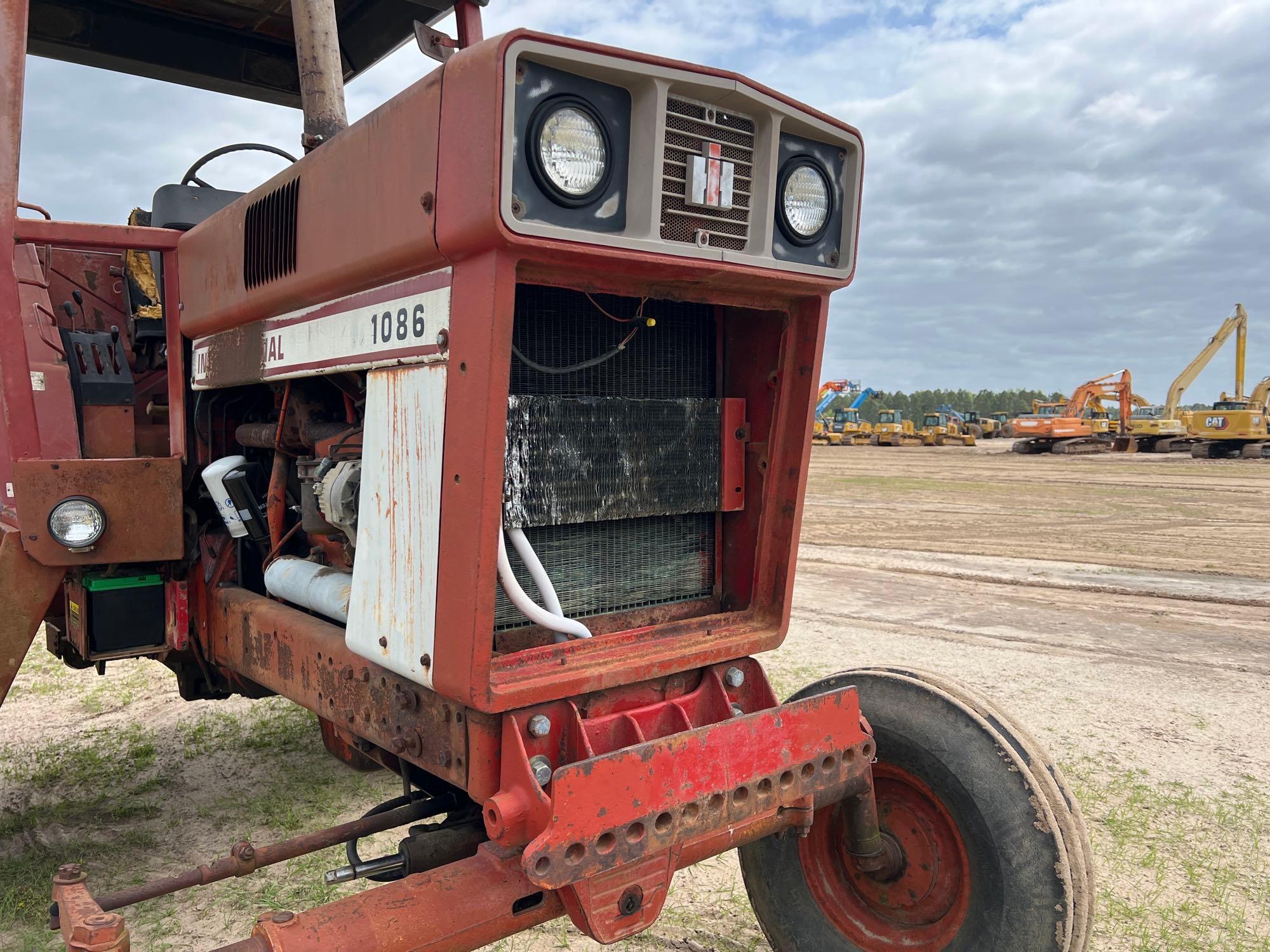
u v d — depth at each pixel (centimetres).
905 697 256
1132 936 306
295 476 286
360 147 200
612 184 182
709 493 242
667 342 239
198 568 317
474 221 167
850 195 223
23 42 278
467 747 193
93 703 535
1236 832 383
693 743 195
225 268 268
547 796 181
